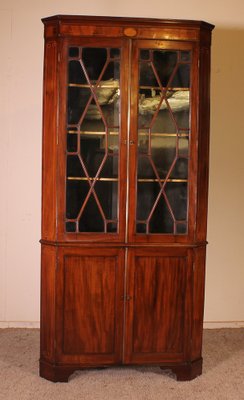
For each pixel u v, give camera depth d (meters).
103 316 2.98
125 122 2.92
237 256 3.98
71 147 2.91
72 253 2.93
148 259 2.97
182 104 2.94
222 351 3.49
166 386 2.96
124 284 2.97
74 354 2.98
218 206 3.95
